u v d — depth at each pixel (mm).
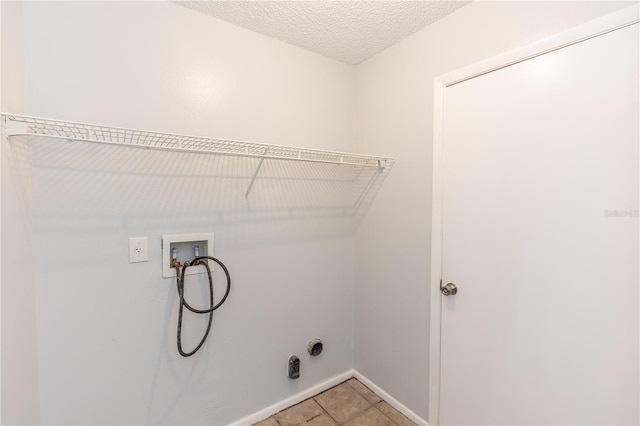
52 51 1142
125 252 1313
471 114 1402
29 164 1111
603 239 1045
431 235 1583
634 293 986
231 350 1630
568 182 1118
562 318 1147
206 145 1457
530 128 1209
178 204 1433
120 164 1291
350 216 2102
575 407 1123
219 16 1496
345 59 1969
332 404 1871
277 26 1586
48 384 1183
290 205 1812
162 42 1368
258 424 1701
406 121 1711
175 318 1447
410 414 1725
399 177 1766
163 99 1374
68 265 1202
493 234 1340
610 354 1038
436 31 1542
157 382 1418
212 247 1538
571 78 1098
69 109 1176
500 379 1338
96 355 1272
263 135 1679
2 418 902
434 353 1590
